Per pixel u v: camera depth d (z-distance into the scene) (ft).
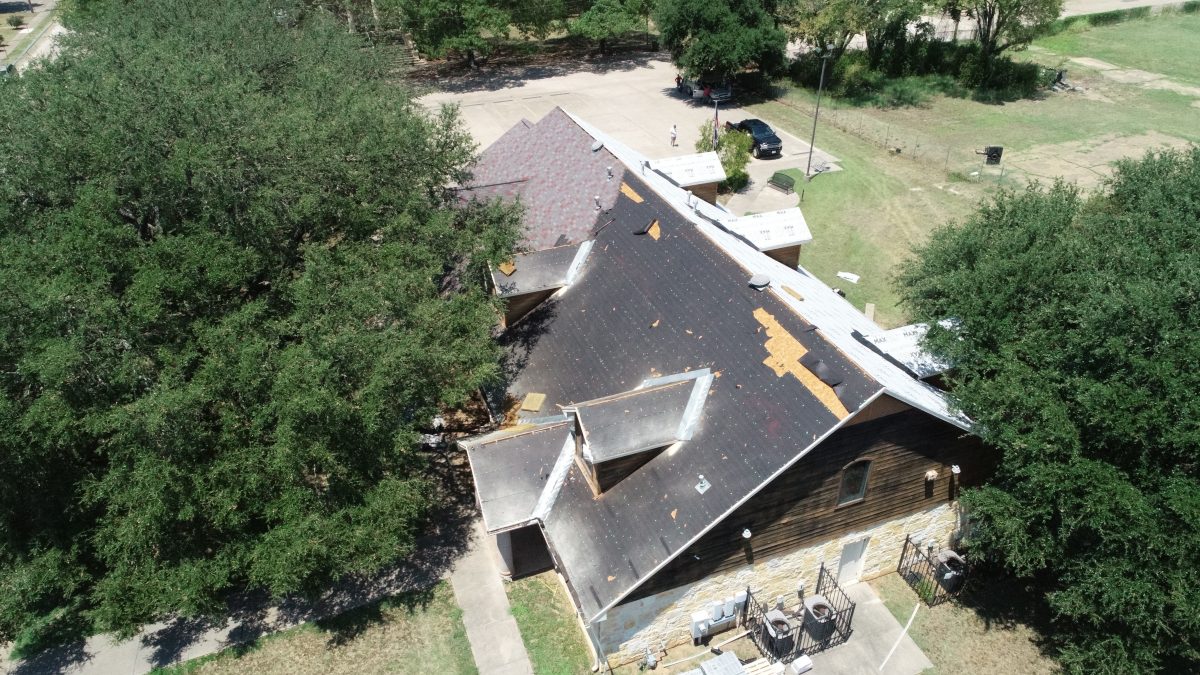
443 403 80.33
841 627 70.38
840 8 198.80
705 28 197.36
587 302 88.48
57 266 67.21
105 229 68.74
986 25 208.74
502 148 121.49
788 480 63.57
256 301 72.95
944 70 219.82
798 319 69.31
